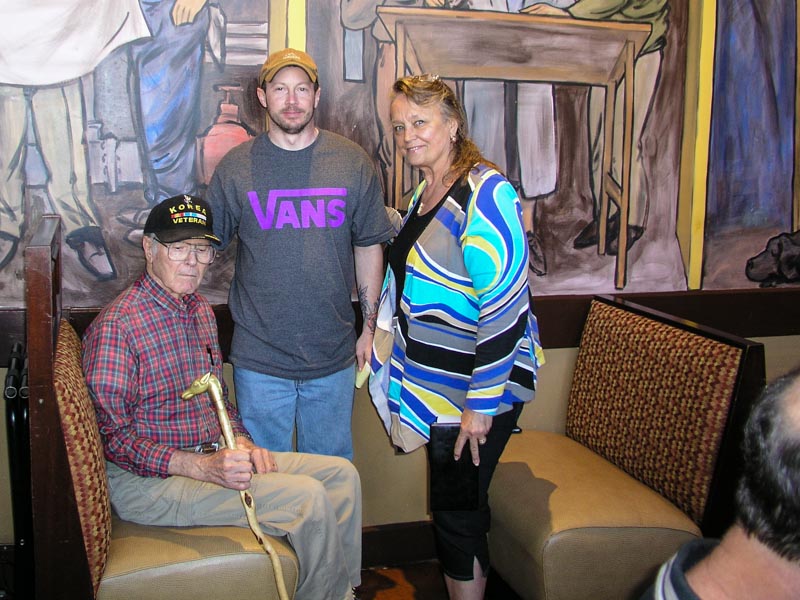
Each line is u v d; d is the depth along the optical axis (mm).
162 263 1722
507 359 1710
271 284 1967
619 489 1984
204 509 1707
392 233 2094
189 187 2158
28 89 2010
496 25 2283
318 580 1713
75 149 2064
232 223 2021
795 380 715
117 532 1697
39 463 1427
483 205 1687
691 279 2553
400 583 2416
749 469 710
